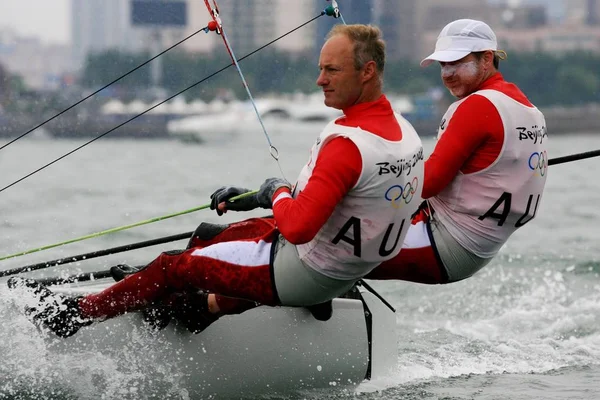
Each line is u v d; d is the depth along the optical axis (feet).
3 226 127.34
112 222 133.28
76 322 52.60
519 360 69.26
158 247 107.86
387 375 60.23
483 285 96.27
